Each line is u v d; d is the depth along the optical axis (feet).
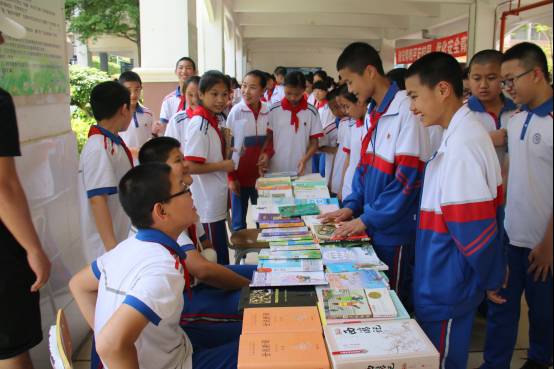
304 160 11.46
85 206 7.26
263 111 11.89
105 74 19.34
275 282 5.27
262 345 4.18
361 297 4.91
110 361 3.79
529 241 5.56
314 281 5.26
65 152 7.88
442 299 4.91
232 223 12.29
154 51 16.47
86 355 8.00
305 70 76.69
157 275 3.96
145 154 6.41
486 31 27.84
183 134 11.76
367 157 6.86
